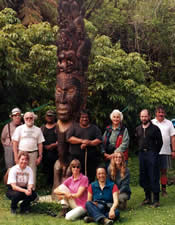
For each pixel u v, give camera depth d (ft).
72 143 18.21
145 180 17.53
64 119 18.80
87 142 17.90
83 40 19.03
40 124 26.30
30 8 31.86
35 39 27.02
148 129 17.47
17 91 26.43
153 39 36.58
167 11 36.99
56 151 21.08
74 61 18.70
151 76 34.32
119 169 16.65
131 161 28.45
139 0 37.88
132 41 37.22
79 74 18.86
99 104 28.84
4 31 25.66
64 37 18.66
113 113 18.16
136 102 28.50
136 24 36.50
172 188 21.02
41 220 15.01
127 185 16.60
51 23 35.09
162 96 29.71
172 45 36.01
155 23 35.58
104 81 27.07
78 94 18.78
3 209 16.96
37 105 27.50
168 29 35.78
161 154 19.40
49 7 34.50
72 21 18.86
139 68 28.81
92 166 18.43
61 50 18.80
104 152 18.21
